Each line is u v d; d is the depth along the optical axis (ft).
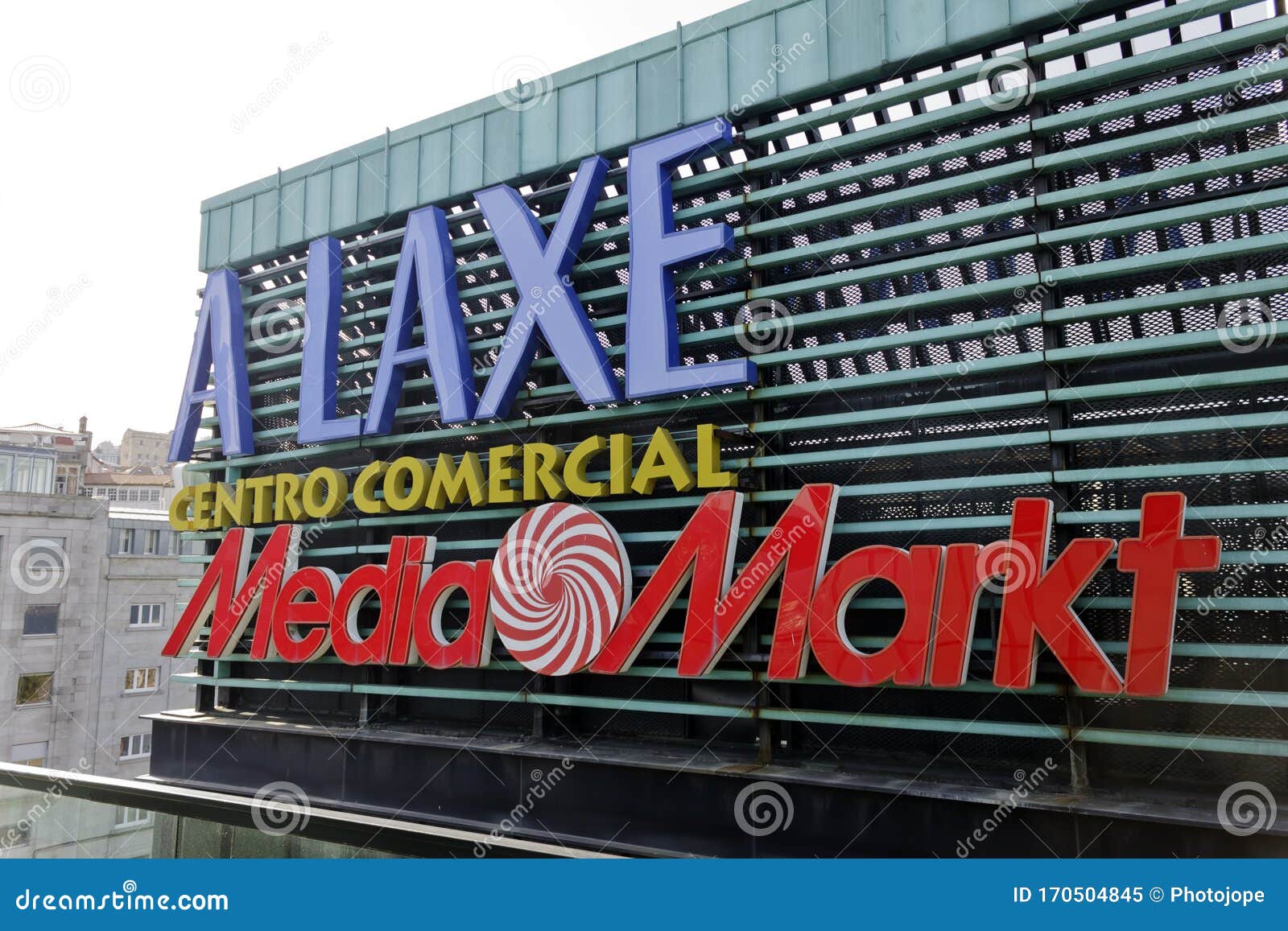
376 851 27.96
